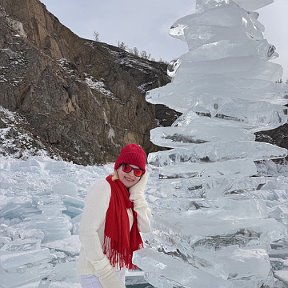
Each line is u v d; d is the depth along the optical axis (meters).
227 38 2.26
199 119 2.36
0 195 9.18
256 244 2.15
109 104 29.11
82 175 14.04
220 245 2.10
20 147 19.83
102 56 34.34
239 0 2.38
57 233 5.48
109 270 1.85
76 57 33.09
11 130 20.52
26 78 24.28
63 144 23.30
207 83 2.29
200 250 2.09
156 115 34.16
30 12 30.67
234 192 2.36
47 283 3.33
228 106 2.26
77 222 6.37
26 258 3.93
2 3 29.50
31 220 6.18
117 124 28.97
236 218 2.23
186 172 2.45
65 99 25.00
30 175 13.15
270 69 2.24
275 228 2.20
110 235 1.88
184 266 2.23
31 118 23.27
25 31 29.14
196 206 2.34
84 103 26.41
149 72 40.12
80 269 1.95
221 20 2.29
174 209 2.44
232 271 1.98
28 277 3.68
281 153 2.33
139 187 2.04
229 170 2.32
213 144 2.32
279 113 2.21
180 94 2.37
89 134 24.70
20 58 25.08
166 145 2.51
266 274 2.05
